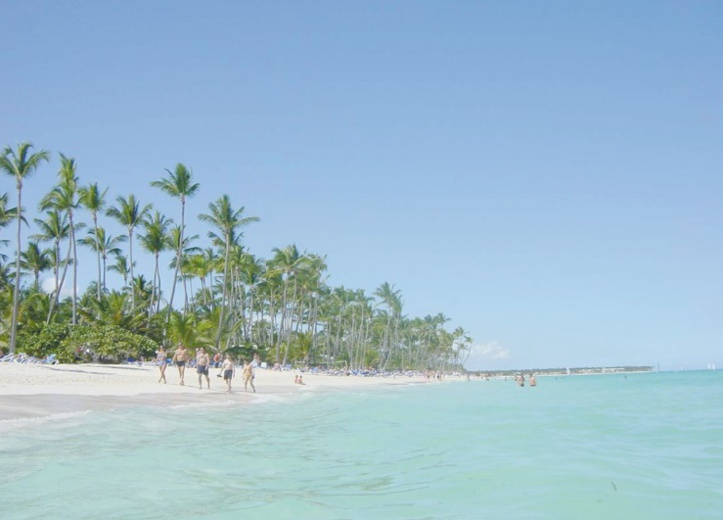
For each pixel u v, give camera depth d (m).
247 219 54.75
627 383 66.94
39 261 62.22
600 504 6.73
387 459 9.98
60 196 46.22
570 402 27.81
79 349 38.62
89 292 66.81
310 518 6.09
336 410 21.11
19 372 26.44
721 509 6.48
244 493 7.18
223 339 56.34
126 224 53.91
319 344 104.56
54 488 7.04
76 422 13.15
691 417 18.47
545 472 8.70
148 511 6.18
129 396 20.52
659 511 6.40
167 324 45.41
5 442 10.18
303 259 68.75
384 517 6.14
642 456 10.31
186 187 51.53
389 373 98.94
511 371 188.88
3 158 39.16
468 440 12.61
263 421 16.08
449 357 156.62
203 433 12.85
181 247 51.38
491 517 6.17
